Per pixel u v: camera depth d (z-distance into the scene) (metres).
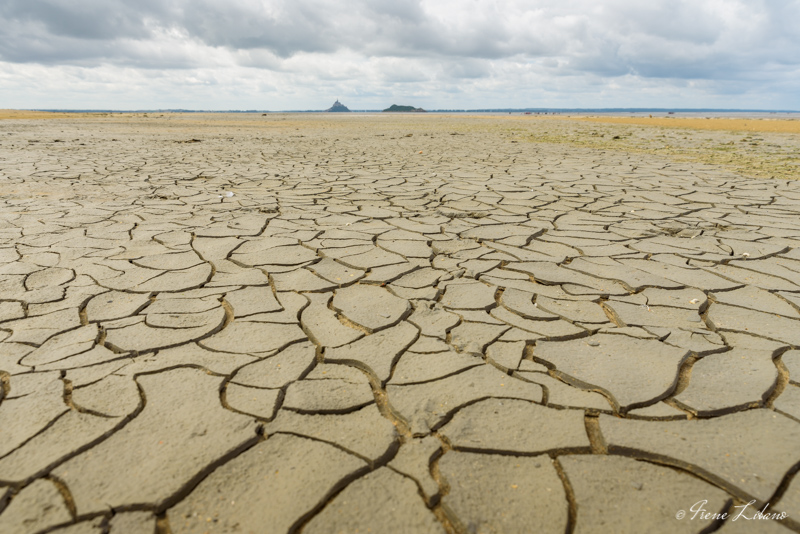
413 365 1.89
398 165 8.04
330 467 1.35
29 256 3.13
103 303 2.43
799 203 4.92
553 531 1.16
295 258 3.16
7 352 1.95
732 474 1.33
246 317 2.29
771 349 2.00
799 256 3.21
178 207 4.69
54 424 1.51
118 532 1.15
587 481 1.31
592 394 1.70
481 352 1.99
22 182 6.01
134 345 2.01
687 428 1.52
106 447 1.42
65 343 2.03
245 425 1.52
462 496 1.25
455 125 25.69
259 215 4.39
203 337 2.10
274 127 22.03
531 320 2.29
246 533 1.15
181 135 15.44
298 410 1.60
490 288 2.68
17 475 1.31
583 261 3.14
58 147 10.81
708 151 10.45
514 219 4.30
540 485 1.29
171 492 1.25
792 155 9.52
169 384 1.74
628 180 6.40
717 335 2.12
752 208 4.72
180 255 3.19
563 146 11.87
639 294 2.59
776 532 1.16
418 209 4.72
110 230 3.79
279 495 1.26
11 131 16.53
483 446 1.44
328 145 12.12
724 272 2.92
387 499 1.25
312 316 2.32
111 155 9.27
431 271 2.95
